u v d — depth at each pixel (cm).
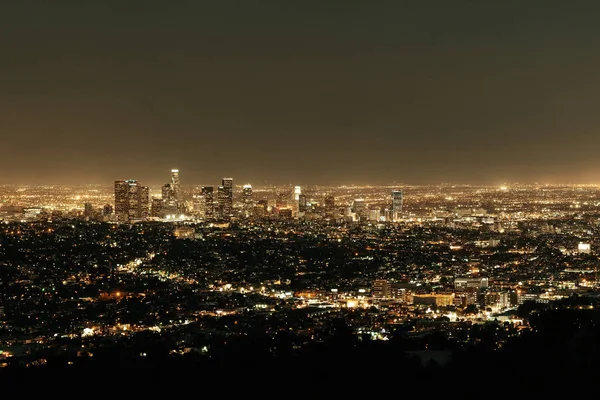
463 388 6831
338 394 7094
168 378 7556
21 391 7588
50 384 7631
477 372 6938
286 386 7225
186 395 7350
